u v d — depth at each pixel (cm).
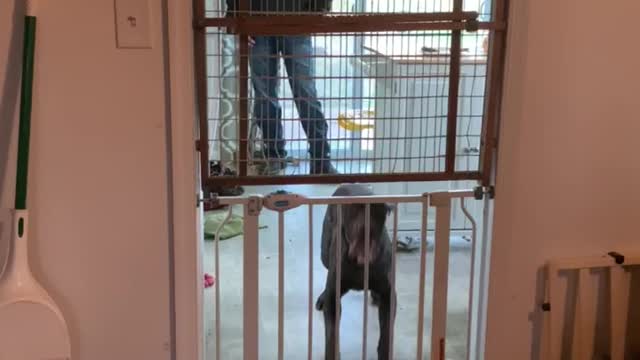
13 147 152
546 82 169
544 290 180
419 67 176
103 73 152
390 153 184
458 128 190
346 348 233
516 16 164
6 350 152
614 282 182
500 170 172
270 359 226
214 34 161
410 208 299
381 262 209
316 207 349
